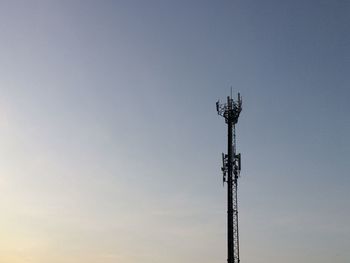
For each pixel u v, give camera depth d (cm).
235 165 13025
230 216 12600
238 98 13625
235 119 13400
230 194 12788
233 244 12425
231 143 13212
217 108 13638
